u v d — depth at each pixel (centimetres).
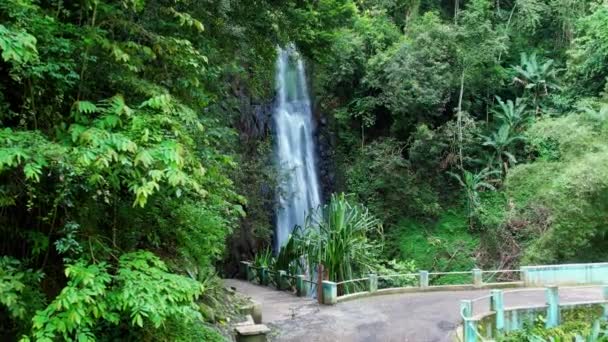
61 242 387
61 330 346
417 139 1905
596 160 1400
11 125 411
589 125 1564
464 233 1888
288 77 1986
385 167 1919
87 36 420
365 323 891
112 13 454
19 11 363
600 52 1809
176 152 386
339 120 2073
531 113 1970
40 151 353
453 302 1067
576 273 1280
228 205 662
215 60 723
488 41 1908
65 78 402
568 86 1952
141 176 395
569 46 2112
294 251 1302
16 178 384
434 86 1888
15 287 346
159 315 383
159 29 561
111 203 442
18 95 409
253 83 1073
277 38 870
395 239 1905
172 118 451
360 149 2059
